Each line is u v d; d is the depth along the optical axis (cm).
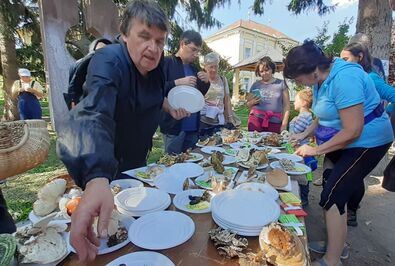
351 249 238
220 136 271
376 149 171
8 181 369
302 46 166
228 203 113
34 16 755
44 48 298
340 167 175
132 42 128
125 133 151
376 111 173
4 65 758
